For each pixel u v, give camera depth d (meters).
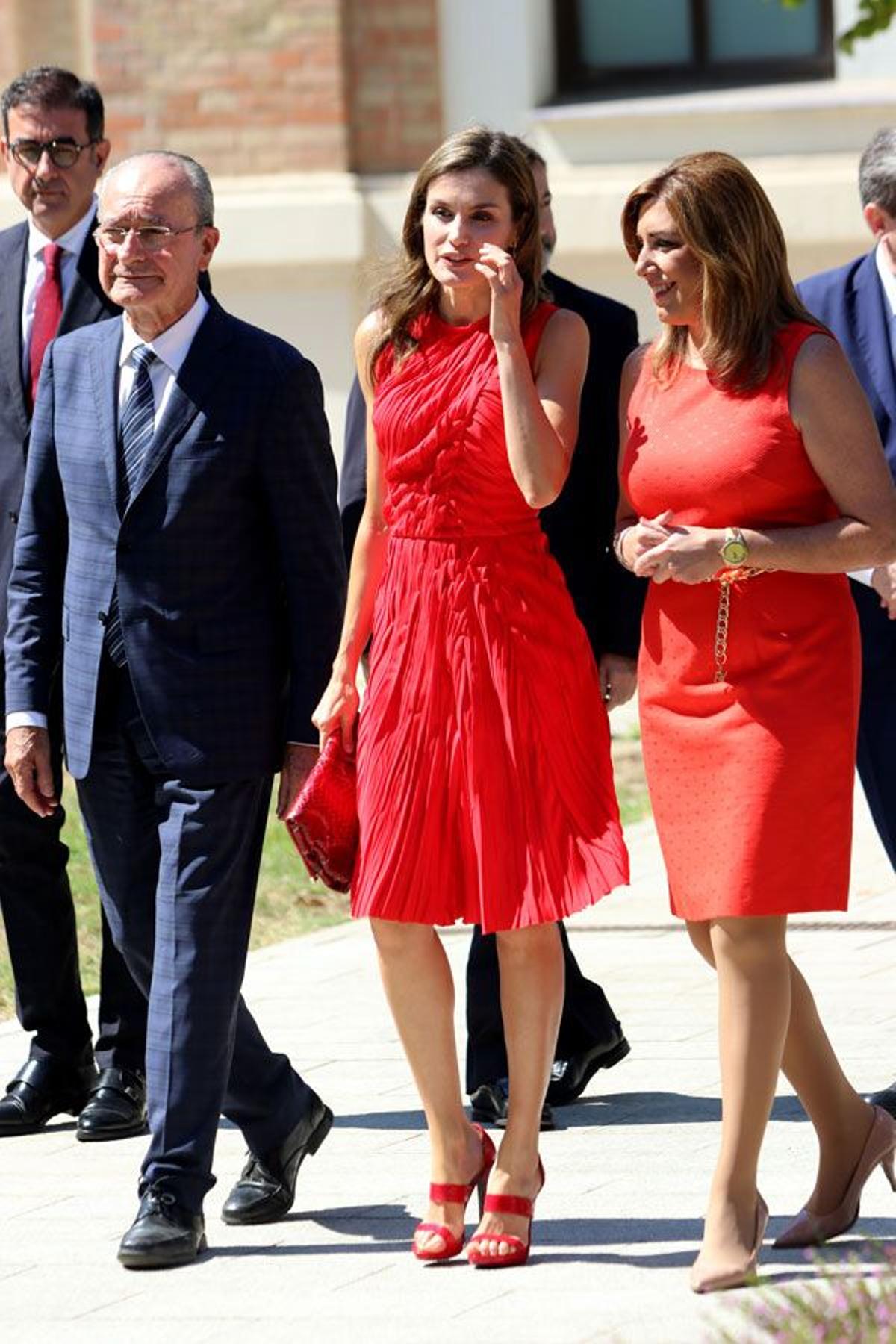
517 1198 17.48
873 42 49.09
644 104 49.88
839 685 16.77
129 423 18.48
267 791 18.64
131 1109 21.88
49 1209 19.70
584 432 20.89
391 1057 24.09
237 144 50.69
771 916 16.69
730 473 16.67
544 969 17.56
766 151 49.28
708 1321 15.15
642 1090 22.27
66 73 21.89
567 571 20.97
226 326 18.55
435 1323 16.22
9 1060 24.86
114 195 18.20
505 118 50.50
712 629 16.75
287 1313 16.69
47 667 19.55
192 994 18.03
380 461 18.39
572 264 50.28
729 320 16.66
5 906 22.19
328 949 29.64
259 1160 19.08
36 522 19.47
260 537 18.47
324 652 18.31
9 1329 16.69
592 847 17.44
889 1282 14.79
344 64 50.16
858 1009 24.66
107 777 18.86
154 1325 16.62
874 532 16.48
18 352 21.92
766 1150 20.14
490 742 17.33
